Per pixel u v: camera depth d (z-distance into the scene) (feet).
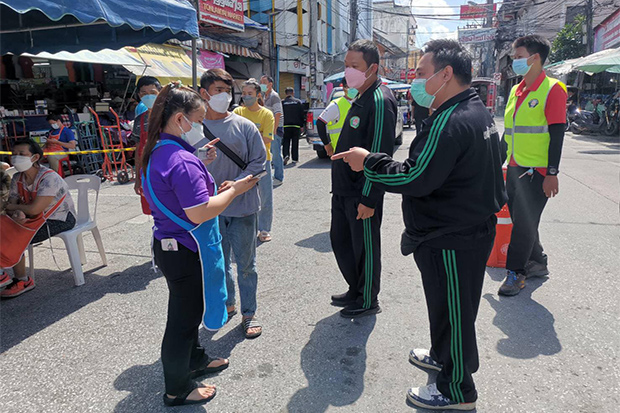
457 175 6.67
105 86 39.78
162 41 16.60
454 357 7.39
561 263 14.20
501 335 10.09
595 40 69.00
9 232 11.81
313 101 65.00
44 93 36.32
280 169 26.68
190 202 6.66
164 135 7.04
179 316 7.57
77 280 13.34
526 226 11.62
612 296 11.84
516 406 7.79
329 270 14.12
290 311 11.48
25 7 10.02
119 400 8.24
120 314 11.55
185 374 7.82
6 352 9.89
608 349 9.44
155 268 14.61
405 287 12.78
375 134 9.73
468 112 6.56
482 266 7.24
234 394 8.32
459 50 6.77
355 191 10.37
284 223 19.39
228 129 9.84
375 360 9.28
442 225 6.97
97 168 31.94
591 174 29.22
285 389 8.42
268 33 64.80
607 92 66.23
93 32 16.65
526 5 107.45
